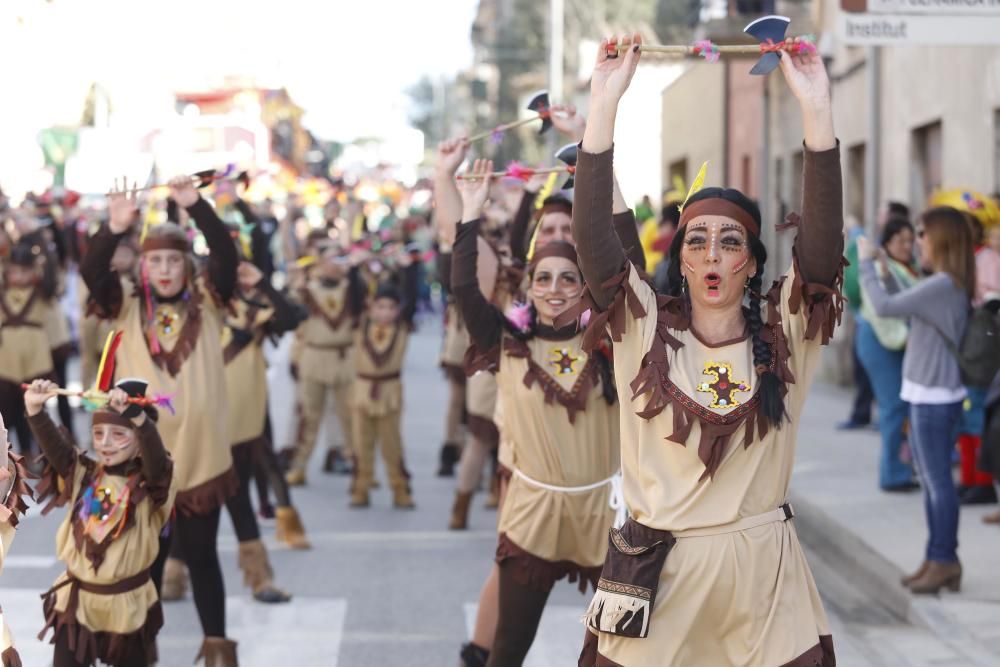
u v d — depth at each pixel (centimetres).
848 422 1487
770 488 411
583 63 4531
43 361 1235
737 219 417
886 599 837
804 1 2255
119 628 591
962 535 952
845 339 1881
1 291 1227
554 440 566
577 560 581
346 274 1283
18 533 1034
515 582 576
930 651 723
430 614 816
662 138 3541
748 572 403
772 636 402
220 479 675
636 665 405
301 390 1295
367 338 1162
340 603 839
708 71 2941
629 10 4772
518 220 755
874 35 967
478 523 1107
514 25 6456
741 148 2670
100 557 584
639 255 518
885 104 1783
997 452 908
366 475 1177
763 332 416
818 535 1025
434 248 1318
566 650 739
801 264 407
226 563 952
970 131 1473
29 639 752
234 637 762
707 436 404
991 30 964
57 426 592
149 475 588
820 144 398
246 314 884
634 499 416
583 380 567
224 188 905
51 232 1462
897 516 1018
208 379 680
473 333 578
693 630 407
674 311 423
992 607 781
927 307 799
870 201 1648
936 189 1431
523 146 5822
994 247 1050
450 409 1341
